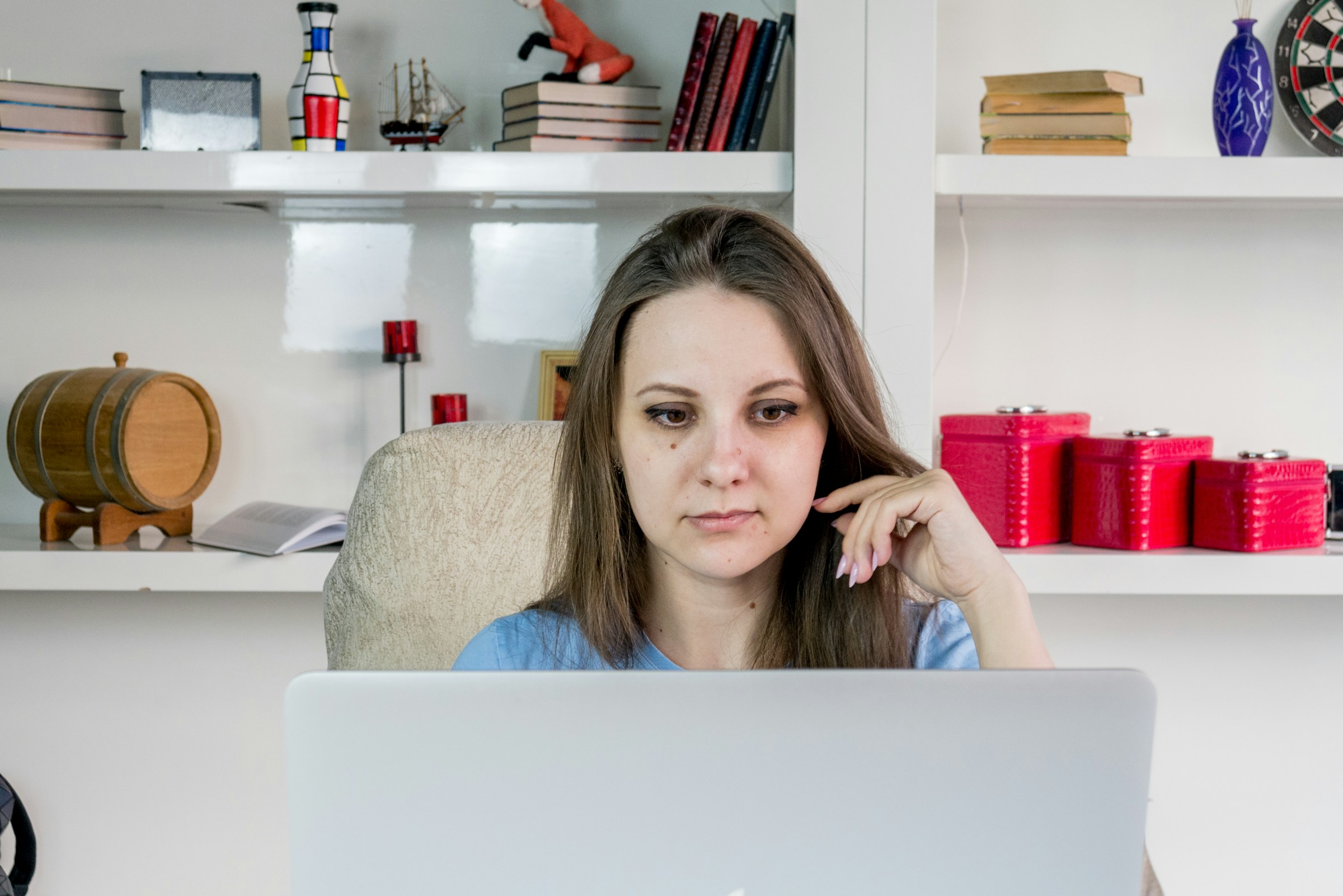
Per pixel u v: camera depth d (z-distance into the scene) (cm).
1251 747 203
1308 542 172
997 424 172
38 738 207
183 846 209
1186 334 196
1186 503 174
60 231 198
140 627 206
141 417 177
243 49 197
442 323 201
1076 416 182
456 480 120
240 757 208
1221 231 195
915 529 90
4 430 201
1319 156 190
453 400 189
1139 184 167
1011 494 171
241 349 201
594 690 52
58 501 182
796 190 164
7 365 200
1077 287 196
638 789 53
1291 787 203
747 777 53
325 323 201
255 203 185
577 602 94
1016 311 197
